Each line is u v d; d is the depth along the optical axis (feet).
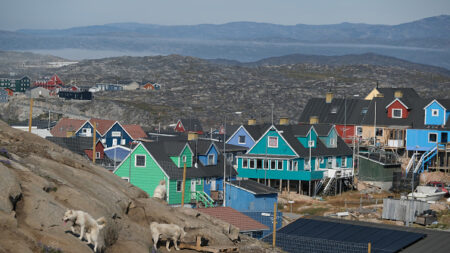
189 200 214.69
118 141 341.82
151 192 210.18
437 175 262.06
